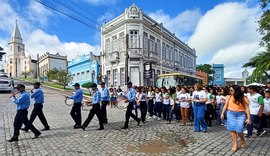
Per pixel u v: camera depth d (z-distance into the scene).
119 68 31.83
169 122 12.02
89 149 7.25
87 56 41.00
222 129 10.55
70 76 39.09
